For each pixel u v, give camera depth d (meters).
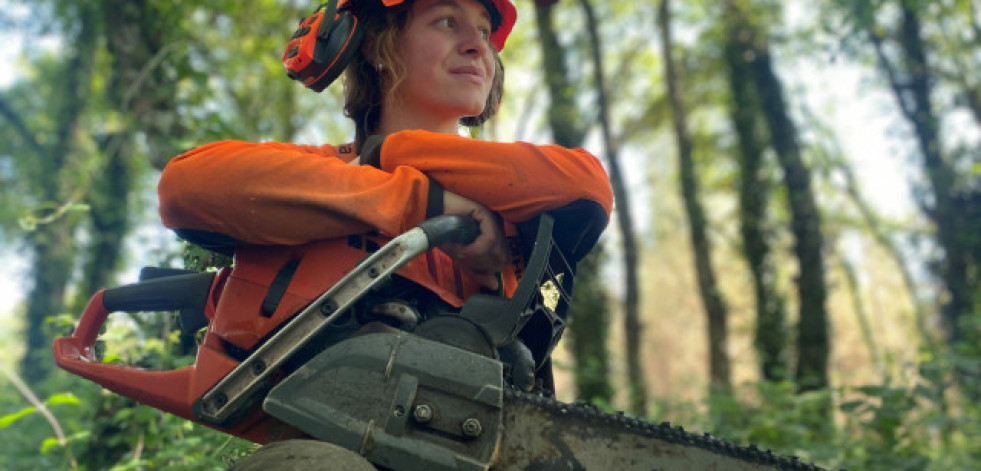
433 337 1.38
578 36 15.66
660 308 38.16
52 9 14.01
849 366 26.16
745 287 14.08
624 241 13.59
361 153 1.66
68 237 15.62
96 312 1.63
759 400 6.61
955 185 14.87
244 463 1.22
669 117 19.39
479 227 1.51
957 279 14.53
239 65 13.15
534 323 1.58
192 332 1.73
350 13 1.69
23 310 15.65
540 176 1.49
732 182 15.48
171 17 5.40
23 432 4.66
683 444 1.34
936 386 4.70
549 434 1.32
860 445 5.02
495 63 2.00
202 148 1.45
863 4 8.52
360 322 1.47
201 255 1.85
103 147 11.49
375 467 1.29
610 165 13.85
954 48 14.50
